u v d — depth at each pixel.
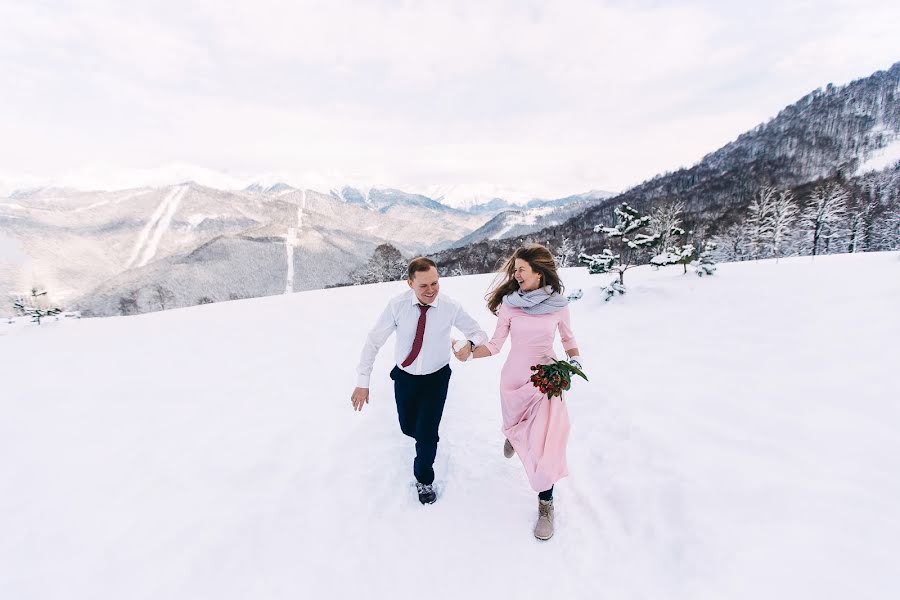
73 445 3.62
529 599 2.03
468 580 2.16
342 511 2.68
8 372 6.22
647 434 3.05
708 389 3.52
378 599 2.06
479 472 3.09
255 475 3.07
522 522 2.57
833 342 3.81
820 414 2.84
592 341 5.62
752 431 2.83
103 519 2.64
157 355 6.91
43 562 2.29
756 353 4.00
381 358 6.08
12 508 2.77
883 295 4.60
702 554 2.03
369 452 3.36
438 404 2.80
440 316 2.68
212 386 5.07
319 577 2.19
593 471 2.94
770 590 1.76
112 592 2.09
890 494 2.09
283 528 2.53
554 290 2.70
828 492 2.17
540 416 2.54
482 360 5.70
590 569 2.17
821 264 6.94
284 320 9.81
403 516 2.64
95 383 5.43
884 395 2.87
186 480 3.03
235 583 2.15
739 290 6.02
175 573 2.21
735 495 2.30
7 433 3.90
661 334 5.20
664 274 8.86
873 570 1.73
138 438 3.71
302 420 3.96
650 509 2.43
